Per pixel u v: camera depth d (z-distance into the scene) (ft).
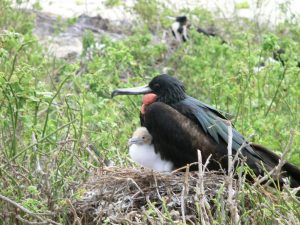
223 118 43.29
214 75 55.06
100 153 43.93
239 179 38.24
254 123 48.21
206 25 71.31
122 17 73.51
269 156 42.42
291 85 53.01
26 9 68.18
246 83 51.26
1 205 40.06
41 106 50.39
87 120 45.50
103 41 61.11
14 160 41.93
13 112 42.75
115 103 50.47
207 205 37.04
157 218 37.11
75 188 40.70
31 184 40.68
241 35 64.39
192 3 75.92
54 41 66.59
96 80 49.47
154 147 42.57
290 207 37.19
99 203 39.22
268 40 54.29
